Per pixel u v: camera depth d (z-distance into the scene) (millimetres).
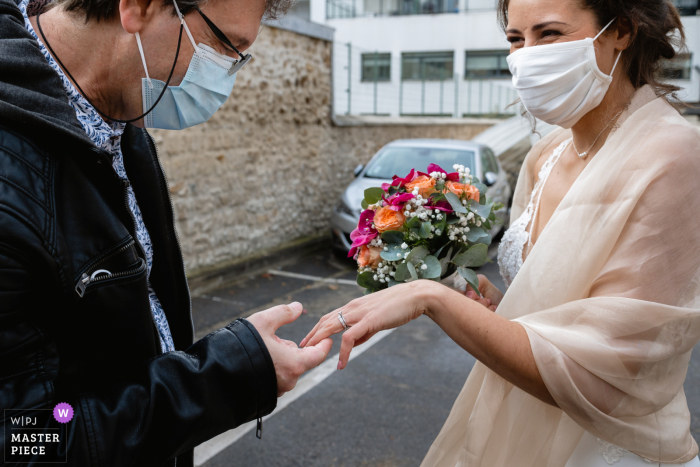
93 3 931
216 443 2824
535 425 1198
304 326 4590
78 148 909
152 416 875
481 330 1028
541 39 1150
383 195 1376
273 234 7137
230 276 5980
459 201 1263
